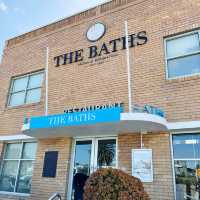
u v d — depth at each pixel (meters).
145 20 9.45
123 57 9.38
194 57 8.27
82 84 9.98
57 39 11.69
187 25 8.53
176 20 8.80
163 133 7.66
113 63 9.52
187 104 7.61
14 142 11.16
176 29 8.70
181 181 7.08
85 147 8.99
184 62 8.38
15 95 12.23
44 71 11.58
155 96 8.23
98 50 10.10
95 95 9.48
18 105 11.62
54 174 9.13
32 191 9.41
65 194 8.60
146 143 7.80
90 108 9.38
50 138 9.84
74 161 9.02
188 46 8.47
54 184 8.98
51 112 10.34
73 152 9.17
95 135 8.76
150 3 9.58
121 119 6.80
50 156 9.53
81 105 9.66
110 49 9.81
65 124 7.54
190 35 8.55
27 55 12.55
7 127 11.45
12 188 10.36
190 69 8.21
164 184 7.14
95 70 9.87
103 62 9.78
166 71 8.43
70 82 10.36
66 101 10.12
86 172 8.59
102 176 5.72
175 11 8.94
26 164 10.39
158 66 8.56
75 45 10.91
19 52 12.96
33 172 9.72
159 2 9.39
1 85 12.84
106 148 8.53
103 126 7.55
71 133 8.79
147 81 8.57
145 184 7.38
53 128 8.11
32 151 10.45
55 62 11.25
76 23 11.30
